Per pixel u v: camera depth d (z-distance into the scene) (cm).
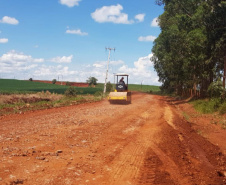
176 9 3656
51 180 501
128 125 1292
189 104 3062
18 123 1259
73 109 2041
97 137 964
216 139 1111
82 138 933
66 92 3431
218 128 1383
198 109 2253
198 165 688
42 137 915
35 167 573
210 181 567
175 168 638
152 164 657
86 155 709
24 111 1808
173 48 3488
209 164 712
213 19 2655
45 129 1085
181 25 3300
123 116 1655
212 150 882
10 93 3928
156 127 1230
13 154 661
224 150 906
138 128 1210
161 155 748
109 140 923
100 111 1902
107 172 580
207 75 3056
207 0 2766
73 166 602
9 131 1027
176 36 3319
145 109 2203
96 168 602
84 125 1234
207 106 2175
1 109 1844
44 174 532
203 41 2809
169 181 541
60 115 1608
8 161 602
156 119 1552
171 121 1477
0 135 935
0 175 505
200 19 2836
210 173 628
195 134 1189
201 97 3359
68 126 1187
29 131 1030
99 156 708
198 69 3162
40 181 492
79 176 539
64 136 948
